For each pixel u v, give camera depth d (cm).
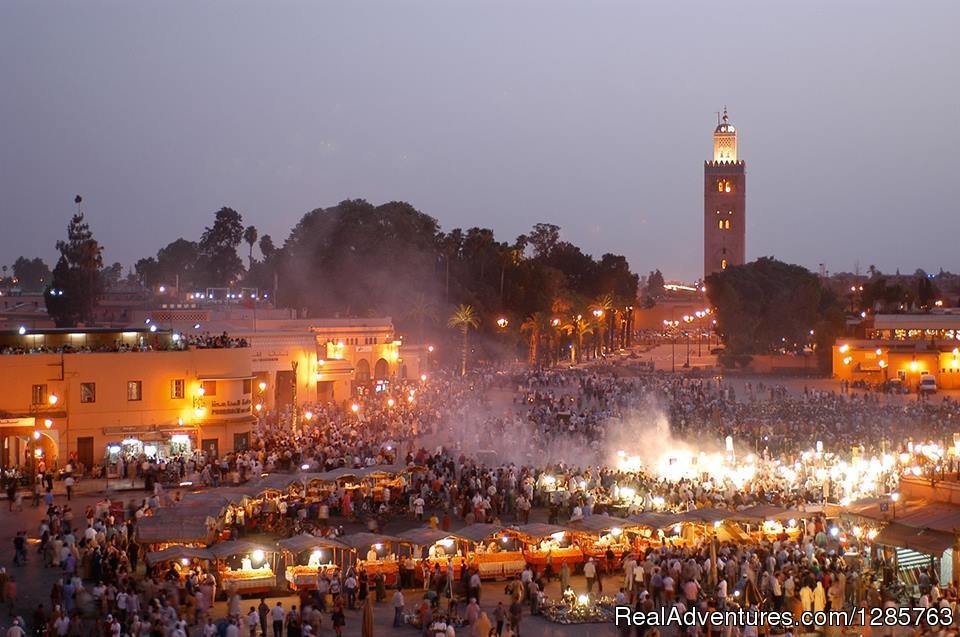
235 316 11806
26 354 6812
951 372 15288
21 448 6856
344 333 11938
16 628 3484
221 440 7388
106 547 4516
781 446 8306
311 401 10212
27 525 5512
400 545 4788
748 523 5084
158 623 3531
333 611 3975
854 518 4769
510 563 4666
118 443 7031
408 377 13200
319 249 16438
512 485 6084
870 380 15850
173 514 4553
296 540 4469
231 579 4369
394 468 6134
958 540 4131
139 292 17250
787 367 17875
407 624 4053
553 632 3975
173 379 7244
